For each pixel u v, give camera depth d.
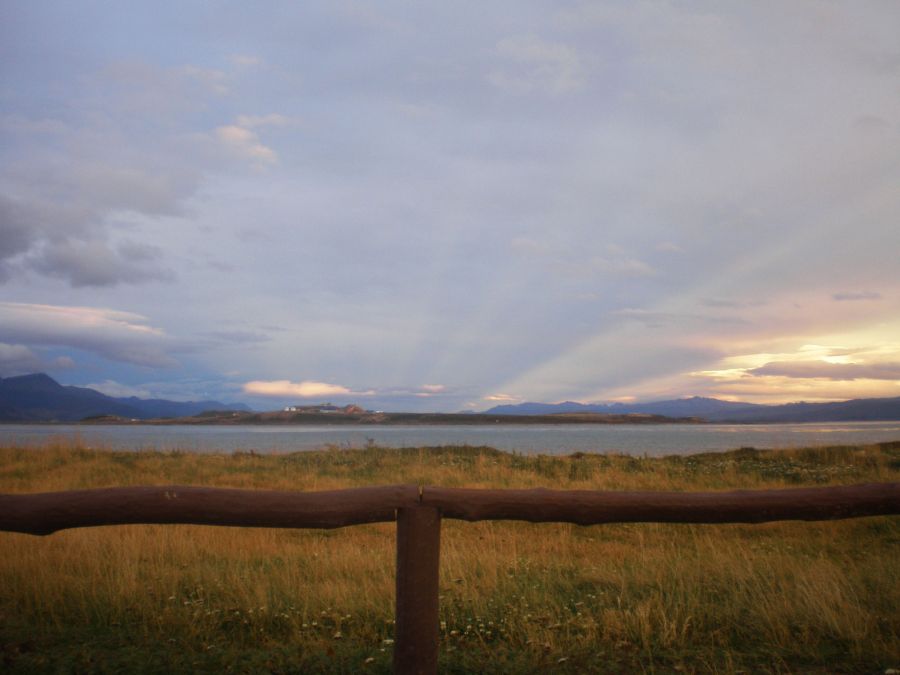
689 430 149.62
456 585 6.00
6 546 7.17
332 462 21.91
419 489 3.47
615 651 4.39
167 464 19.72
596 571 6.81
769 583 5.58
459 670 3.98
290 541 9.55
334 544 9.32
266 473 18.86
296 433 120.25
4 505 3.37
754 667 4.07
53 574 5.93
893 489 3.73
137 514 3.39
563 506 3.53
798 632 4.67
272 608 5.31
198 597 5.72
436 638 3.43
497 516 3.51
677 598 5.51
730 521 3.67
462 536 10.02
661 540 9.89
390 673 3.91
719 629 4.74
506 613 5.18
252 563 7.52
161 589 5.79
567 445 55.94
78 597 5.41
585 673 4.00
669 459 22.88
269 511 3.39
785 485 15.79
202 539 8.86
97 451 21.55
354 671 3.95
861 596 5.29
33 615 5.01
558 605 5.47
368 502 3.42
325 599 5.55
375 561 7.29
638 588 6.03
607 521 3.59
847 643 4.43
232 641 4.64
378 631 4.84
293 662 4.06
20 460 19.03
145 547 7.79
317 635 4.72
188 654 4.20
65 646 4.27
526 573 6.62
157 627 4.85
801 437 76.44
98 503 3.37
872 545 9.23
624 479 17.22
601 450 45.28
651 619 4.95
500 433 120.69
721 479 16.84
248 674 3.89
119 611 5.10
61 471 17.67
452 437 88.44
